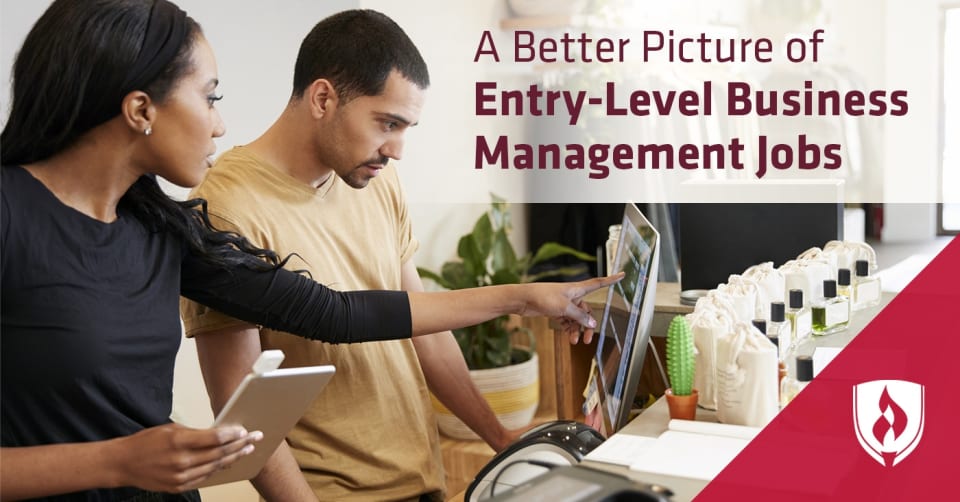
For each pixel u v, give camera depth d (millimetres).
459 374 2137
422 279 4461
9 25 2414
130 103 1289
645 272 1546
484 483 1429
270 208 1798
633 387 1620
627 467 1297
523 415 4031
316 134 1780
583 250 5102
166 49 1302
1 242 1235
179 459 1144
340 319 1665
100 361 1312
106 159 1321
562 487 892
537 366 4195
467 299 1759
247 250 1613
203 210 1588
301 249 1817
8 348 1262
